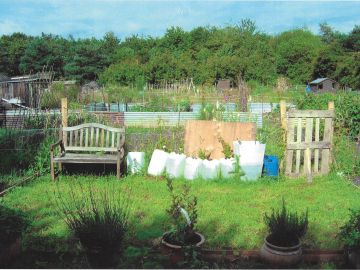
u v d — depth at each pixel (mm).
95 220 5113
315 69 56719
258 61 49906
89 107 22859
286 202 7895
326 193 8523
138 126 18016
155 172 9820
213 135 10742
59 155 9805
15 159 10297
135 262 5082
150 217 6953
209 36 63656
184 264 4977
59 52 59375
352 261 5160
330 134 9930
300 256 5195
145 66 47125
